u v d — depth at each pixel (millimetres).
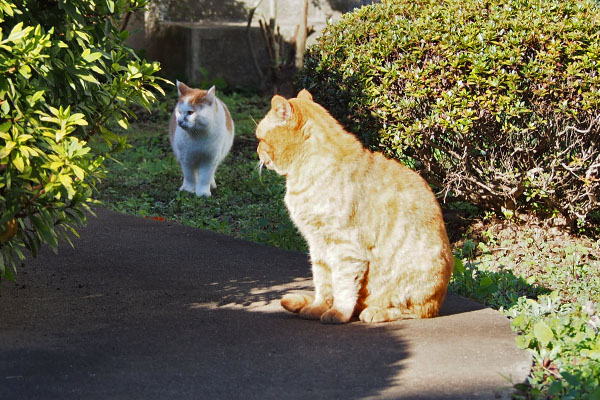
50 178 3963
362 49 7367
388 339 4457
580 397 3666
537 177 7625
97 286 5602
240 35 19531
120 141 4711
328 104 7605
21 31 3861
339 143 4797
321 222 4727
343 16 8039
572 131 7309
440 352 4223
